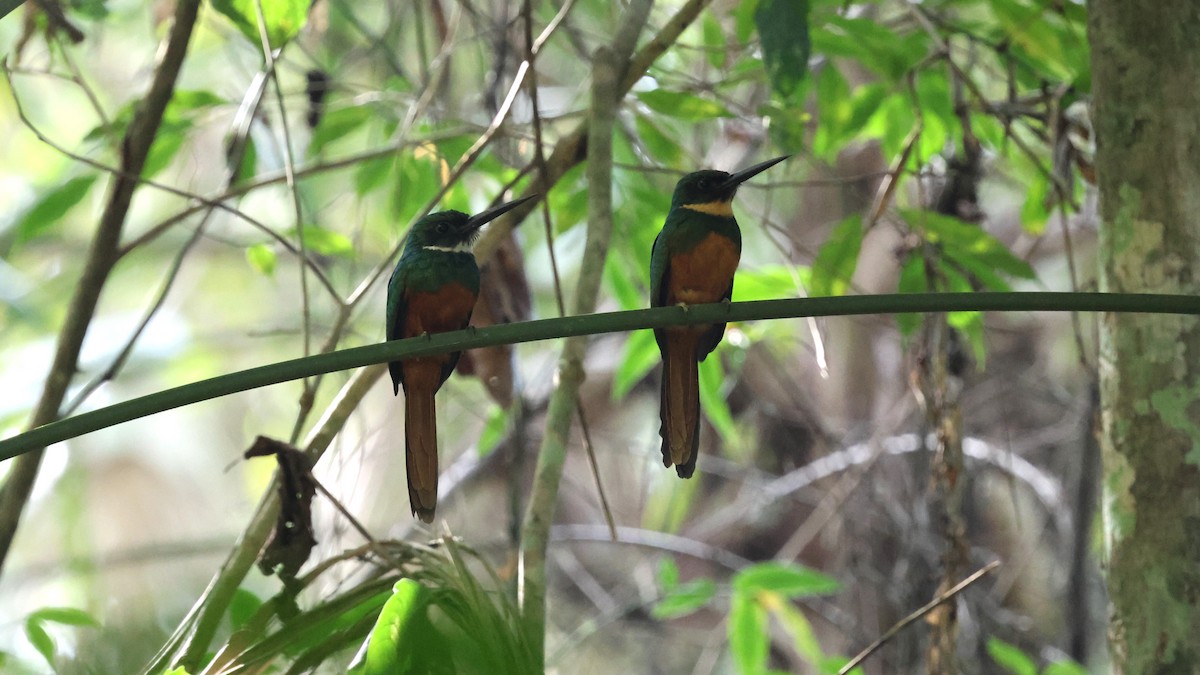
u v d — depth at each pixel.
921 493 11.14
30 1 8.44
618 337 15.69
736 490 15.70
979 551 12.44
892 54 8.62
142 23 13.86
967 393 13.48
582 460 16.02
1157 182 5.86
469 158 7.99
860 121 9.32
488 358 9.61
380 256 12.70
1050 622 13.18
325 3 10.66
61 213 9.62
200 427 18.95
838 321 13.98
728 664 14.80
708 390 11.23
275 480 6.61
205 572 14.77
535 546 6.12
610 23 11.13
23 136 15.58
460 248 6.74
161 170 9.71
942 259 8.80
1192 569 5.55
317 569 5.74
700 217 6.73
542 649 5.77
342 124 9.77
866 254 14.25
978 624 11.84
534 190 8.24
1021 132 10.77
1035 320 14.74
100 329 17.33
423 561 5.50
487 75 10.70
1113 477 5.84
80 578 13.41
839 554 12.84
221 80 12.55
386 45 10.54
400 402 12.09
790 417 14.24
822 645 14.61
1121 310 4.43
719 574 14.96
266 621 5.61
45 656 6.76
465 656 4.96
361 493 11.35
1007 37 8.78
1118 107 5.98
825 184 8.60
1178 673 5.49
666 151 9.60
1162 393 5.70
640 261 9.98
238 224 15.31
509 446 9.82
